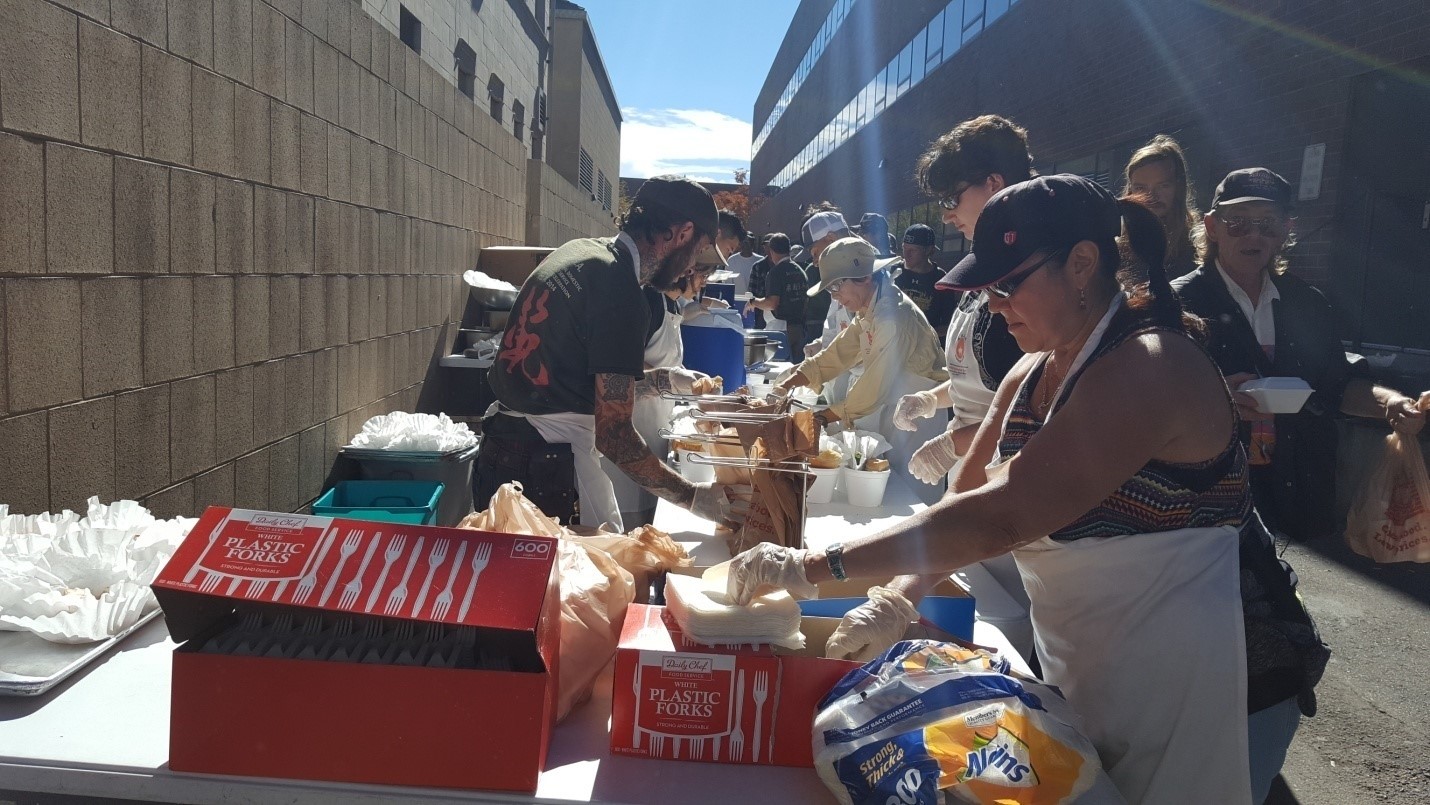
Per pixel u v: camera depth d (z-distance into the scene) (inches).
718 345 156.6
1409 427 94.7
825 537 95.2
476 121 264.8
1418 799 113.7
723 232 302.2
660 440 112.7
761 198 1726.1
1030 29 487.5
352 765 47.6
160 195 112.0
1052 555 56.2
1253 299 97.0
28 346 90.3
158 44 110.5
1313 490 95.8
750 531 86.0
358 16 174.4
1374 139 256.5
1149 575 53.3
